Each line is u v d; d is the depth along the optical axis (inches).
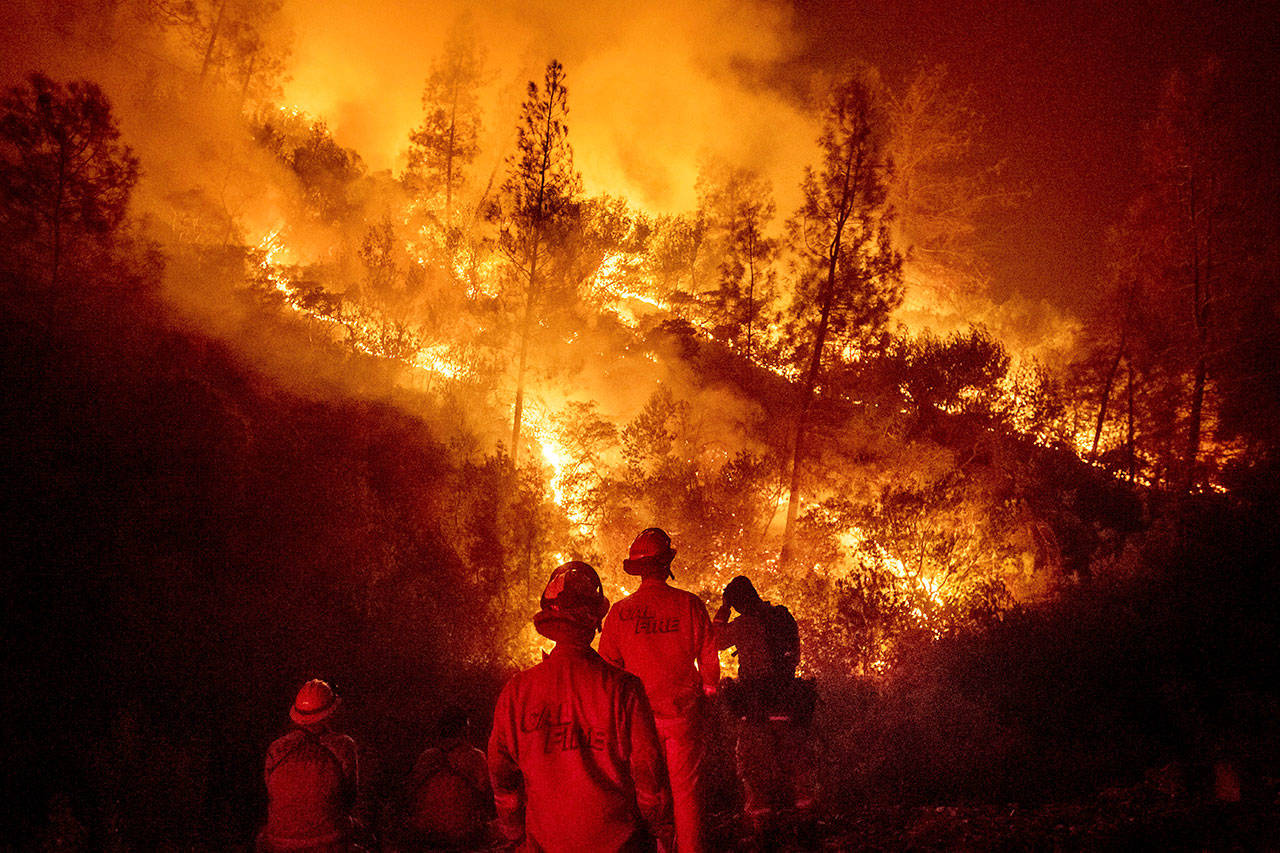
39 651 331.3
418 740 345.7
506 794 131.0
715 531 585.9
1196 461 1029.8
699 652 186.4
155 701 335.0
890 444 657.0
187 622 371.6
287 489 520.7
